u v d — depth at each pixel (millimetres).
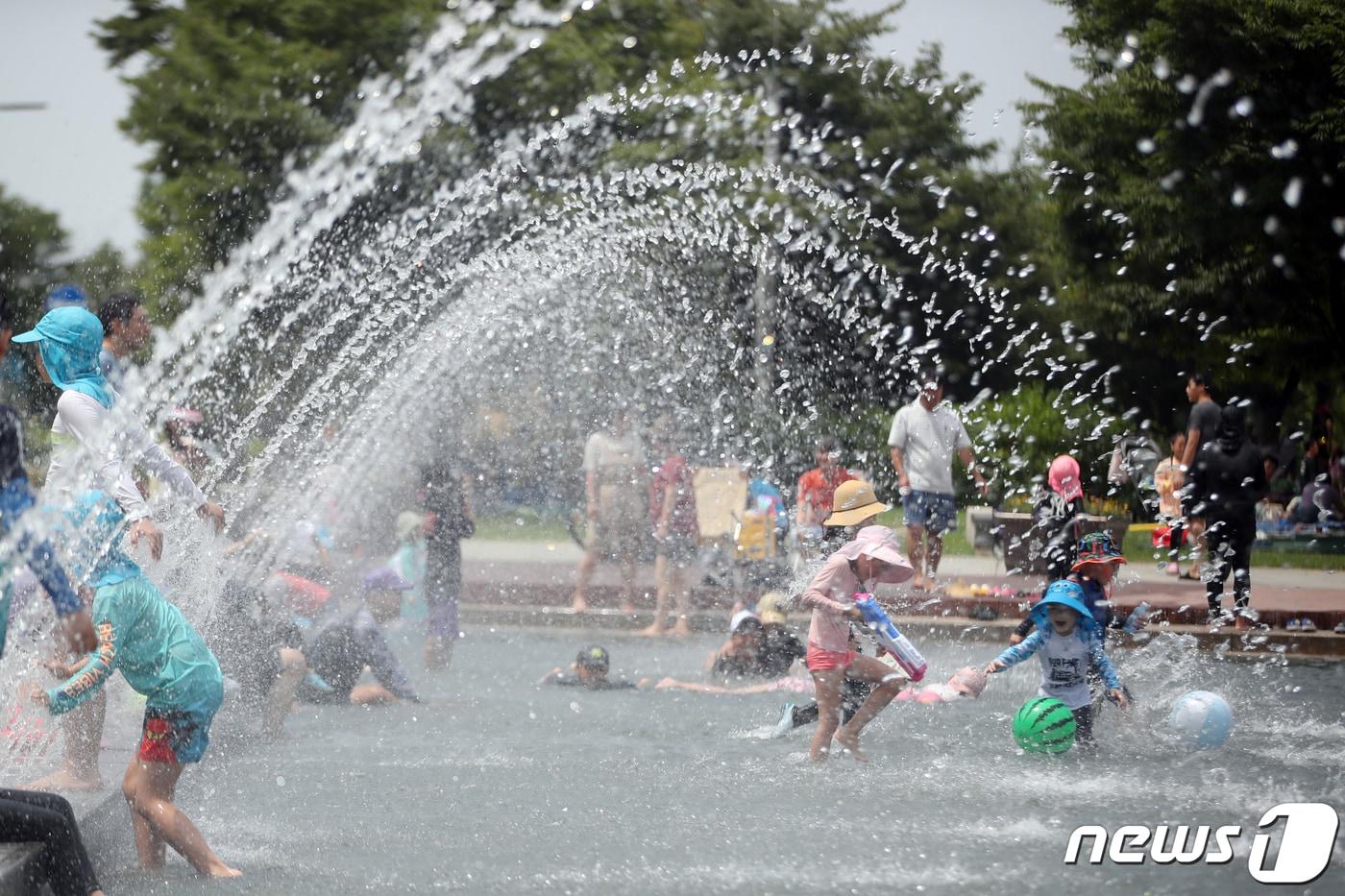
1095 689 14203
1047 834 10523
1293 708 16406
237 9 45906
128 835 10211
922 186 52812
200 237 43812
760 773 12875
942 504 26469
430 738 14805
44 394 11133
